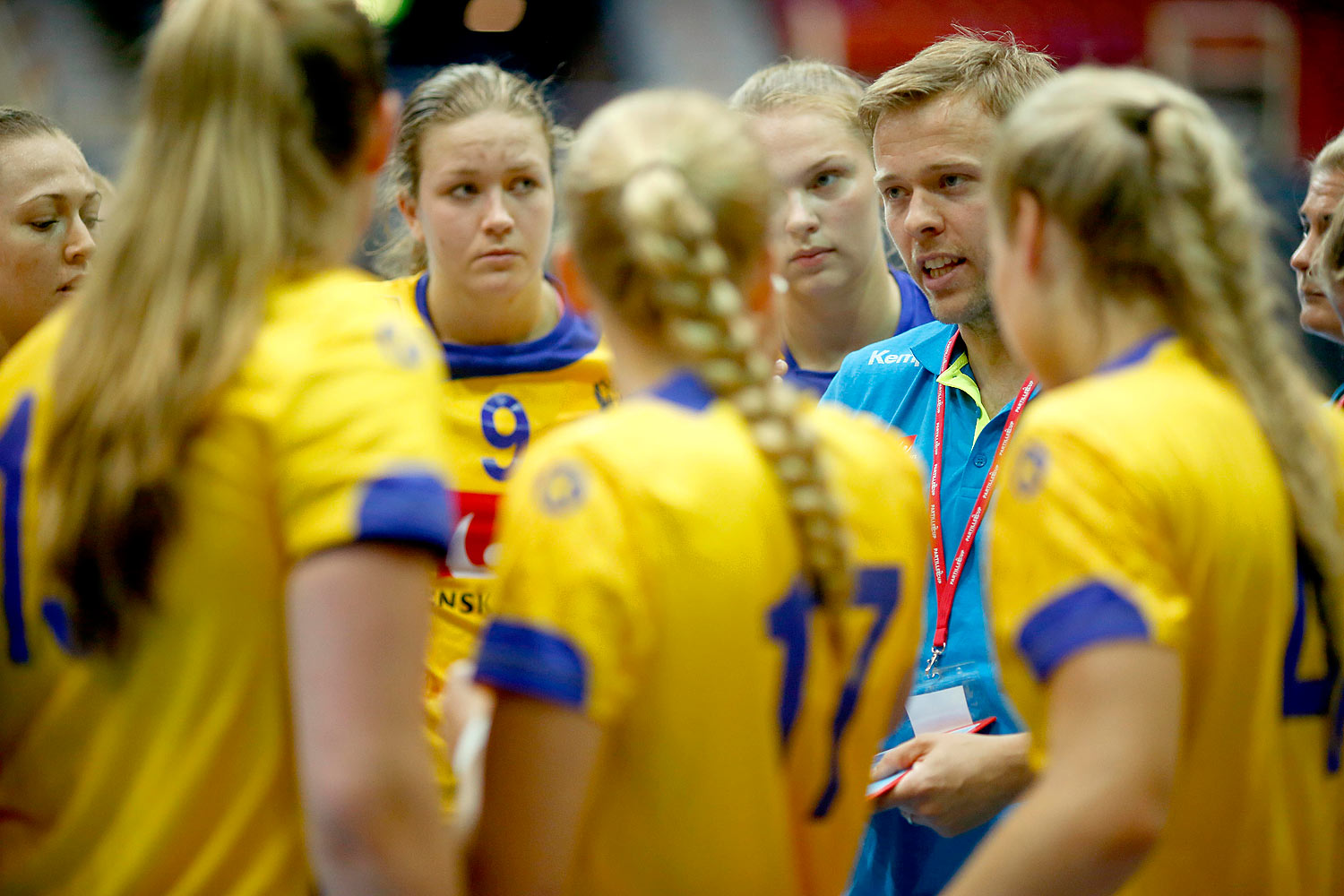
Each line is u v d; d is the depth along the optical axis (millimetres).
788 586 4215
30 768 4363
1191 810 4559
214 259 4191
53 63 29828
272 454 4074
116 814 4199
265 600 4145
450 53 32438
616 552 4008
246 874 4168
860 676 4598
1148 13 33344
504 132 8328
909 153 7668
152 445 4023
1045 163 4637
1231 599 4422
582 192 4387
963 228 7562
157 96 4379
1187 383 4617
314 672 3920
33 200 8320
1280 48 33750
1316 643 4727
